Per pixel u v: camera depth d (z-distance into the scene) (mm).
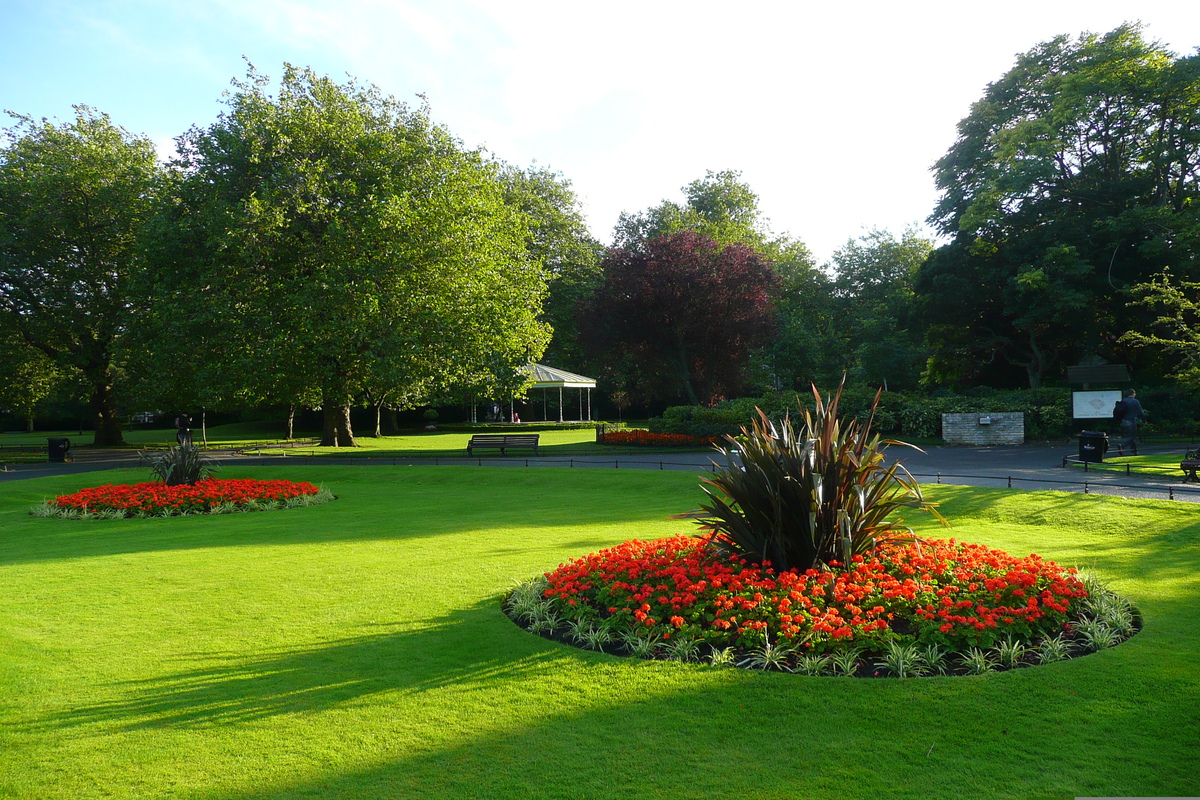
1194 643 5402
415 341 24781
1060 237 30812
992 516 11430
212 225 24391
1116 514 10578
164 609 6957
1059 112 30078
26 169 31953
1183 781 3533
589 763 3844
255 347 24766
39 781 3721
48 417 54969
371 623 6410
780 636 5312
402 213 25172
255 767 3850
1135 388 29609
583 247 50719
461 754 3967
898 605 5742
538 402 57125
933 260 35219
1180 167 31203
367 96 29469
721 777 3678
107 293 33875
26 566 9164
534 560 8891
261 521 13109
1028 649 5250
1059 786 3520
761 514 6824
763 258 41656
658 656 5410
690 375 41906
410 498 16062
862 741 4023
